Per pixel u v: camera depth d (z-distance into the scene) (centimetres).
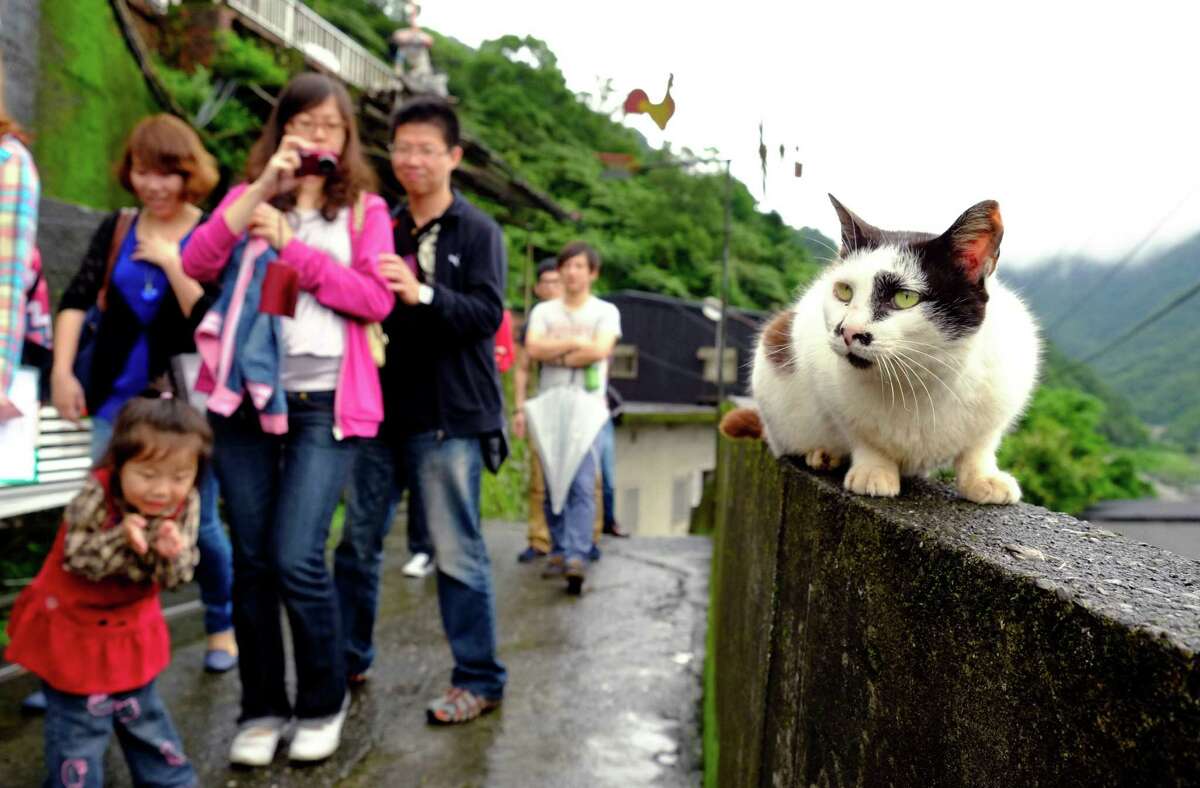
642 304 1678
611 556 538
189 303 262
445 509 267
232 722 267
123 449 187
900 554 87
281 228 221
